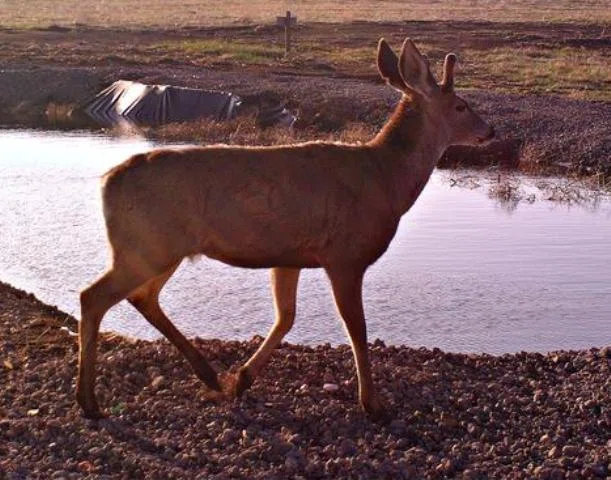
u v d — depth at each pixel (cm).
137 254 430
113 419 441
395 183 469
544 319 695
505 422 462
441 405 474
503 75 1875
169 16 3325
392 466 412
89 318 434
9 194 1056
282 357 528
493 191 1093
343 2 4234
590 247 874
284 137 1367
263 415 452
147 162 433
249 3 4100
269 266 454
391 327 682
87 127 1592
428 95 479
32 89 1861
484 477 412
